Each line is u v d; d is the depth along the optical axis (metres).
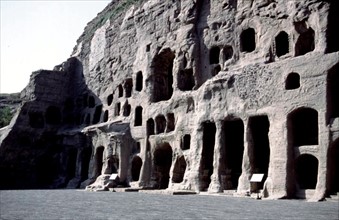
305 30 34.81
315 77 31.38
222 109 38.69
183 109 45.94
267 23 38.94
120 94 60.00
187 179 42.06
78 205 24.50
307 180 35.22
